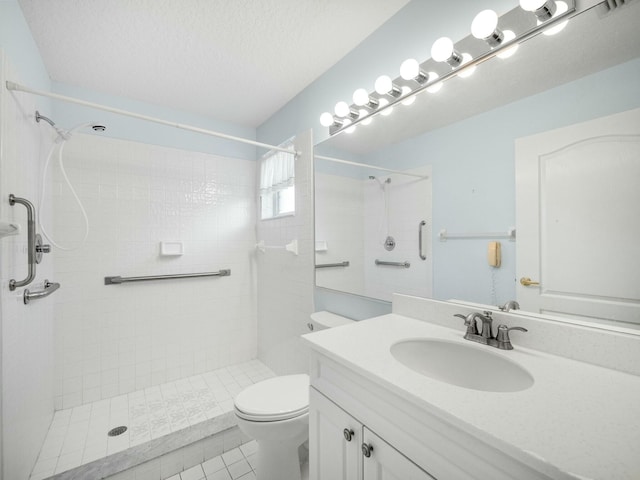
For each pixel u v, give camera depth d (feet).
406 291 4.46
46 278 5.65
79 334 6.53
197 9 4.55
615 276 2.63
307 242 6.57
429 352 3.43
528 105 3.16
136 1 4.37
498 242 3.43
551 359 2.84
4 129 3.61
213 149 8.41
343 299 5.64
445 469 2.05
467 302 3.73
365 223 5.14
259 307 8.80
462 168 3.77
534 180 3.13
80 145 6.62
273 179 8.01
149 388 7.22
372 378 2.56
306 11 4.66
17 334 4.00
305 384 4.93
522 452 1.62
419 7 4.39
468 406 2.04
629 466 1.50
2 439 3.46
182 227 7.86
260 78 6.50
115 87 6.76
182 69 6.13
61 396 6.29
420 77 4.04
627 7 2.55
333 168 5.83
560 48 2.93
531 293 3.17
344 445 2.98
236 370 8.19
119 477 4.75
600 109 2.69
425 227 4.21
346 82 5.72
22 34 4.49
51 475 4.41
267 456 4.44
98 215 6.79
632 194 2.53
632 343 2.53
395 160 4.61
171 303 7.66
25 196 4.45
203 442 5.43
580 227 2.82
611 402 2.10
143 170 7.36
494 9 3.52
